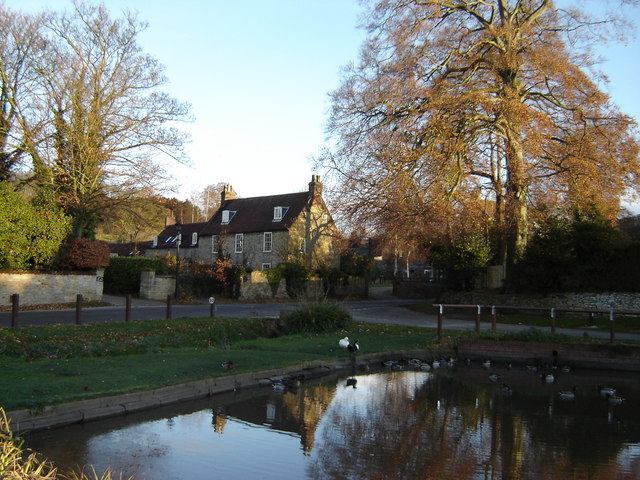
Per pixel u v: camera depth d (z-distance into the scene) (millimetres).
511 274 30438
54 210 30297
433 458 8523
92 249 31031
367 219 28578
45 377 11016
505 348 17750
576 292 27609
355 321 24172
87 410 9445
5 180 30562
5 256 27172
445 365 17219
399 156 25828
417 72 26891
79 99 30375
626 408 11859
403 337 20062
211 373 12516
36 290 28094
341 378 14680
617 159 24984
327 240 53500
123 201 32656
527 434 9852
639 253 26266
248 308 32219
